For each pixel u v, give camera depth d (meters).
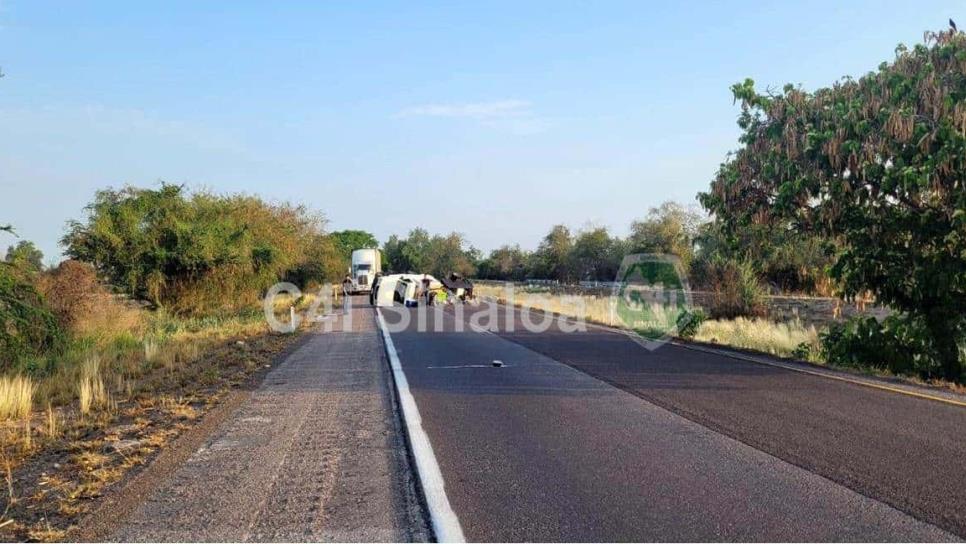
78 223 29.56
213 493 6.31
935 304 15.52
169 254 30.56
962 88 14.25
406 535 5.32
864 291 16.69
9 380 13.01
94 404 10.77
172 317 30.48
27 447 8.11
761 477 6.57
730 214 17.67
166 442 8.20
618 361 15.29
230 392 11.70
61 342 17.80
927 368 15.49
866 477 6.51
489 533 5.27
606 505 5.86
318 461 7.35
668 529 5.30
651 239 45.56
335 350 18.34
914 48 15.18
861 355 16.00
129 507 5.95
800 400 10.44
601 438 8.16
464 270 103.88
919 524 5.34
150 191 31.72
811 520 5.45
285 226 47.25
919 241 15.51
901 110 14.02
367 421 9.34
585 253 63.22
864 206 15.70
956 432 8.27
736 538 5.12
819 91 16.28
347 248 103.62
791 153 15.67
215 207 35.56
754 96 16.61
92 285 22.33
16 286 16.58
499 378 12.90
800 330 21.42
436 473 6.80
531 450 7.65
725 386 11.79
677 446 7.74
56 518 5.75
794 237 18.38
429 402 10.52
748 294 27.67
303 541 5.20
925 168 13.65
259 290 37.31
